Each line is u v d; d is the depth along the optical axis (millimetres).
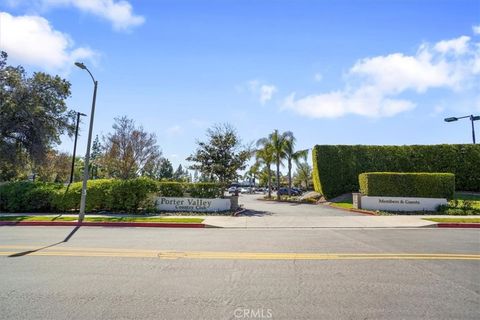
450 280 6297
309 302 5152
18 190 20031
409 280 6297
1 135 26922
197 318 4559
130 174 39875
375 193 22594
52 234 12453
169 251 9055
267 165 41406
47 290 5715
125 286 5941
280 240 11102
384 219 17031
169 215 18547
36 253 8734
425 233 12953
